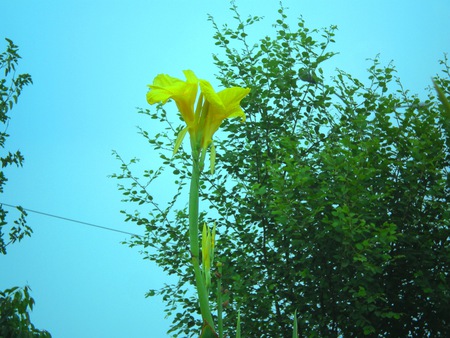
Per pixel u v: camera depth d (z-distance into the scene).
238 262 8.15
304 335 8.03
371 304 7.00
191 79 1.95
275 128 9.23
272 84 9.20
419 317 8.30
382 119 8.43
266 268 8.45
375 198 7.25
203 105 1.94
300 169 7.52
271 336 8.09
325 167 7.97
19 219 7.95
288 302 8.41
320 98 8.89
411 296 8.05
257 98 8.98
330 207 7.79
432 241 7.92
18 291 6.41
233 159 8.98
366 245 6.79
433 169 7.98
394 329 8.22
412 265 7.82
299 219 7.55
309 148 8.99
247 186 8.96
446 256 7.64
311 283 7.78
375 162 8.26
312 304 7.84
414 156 7.79
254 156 9.02
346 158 7.45
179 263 8.71
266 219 8.67
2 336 6.12
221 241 8.59
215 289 7.59
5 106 8.36
